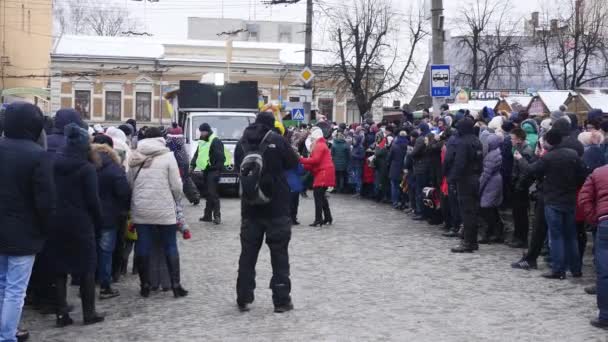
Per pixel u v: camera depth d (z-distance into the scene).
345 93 52.66
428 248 12.45
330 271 10.48
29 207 6.53
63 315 7.70
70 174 7.53
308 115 27.94
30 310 8.52
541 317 7.88
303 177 21.39
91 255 7.72
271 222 8.14
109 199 8.84
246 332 7.35
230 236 13.87
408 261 11.23
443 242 13.11
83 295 7.76
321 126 23.86
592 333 7.27
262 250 12.04
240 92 23.53
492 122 13.20
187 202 20.36
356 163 21.77
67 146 7.61
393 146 18.52
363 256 11.69
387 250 12.26
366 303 8.54
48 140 8.75
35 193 6.49
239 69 56.59
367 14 48.38
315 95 55.12
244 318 7.92
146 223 8.84
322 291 9.20
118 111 55.41
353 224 15.68
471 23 52.66
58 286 7.70
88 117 55.00
